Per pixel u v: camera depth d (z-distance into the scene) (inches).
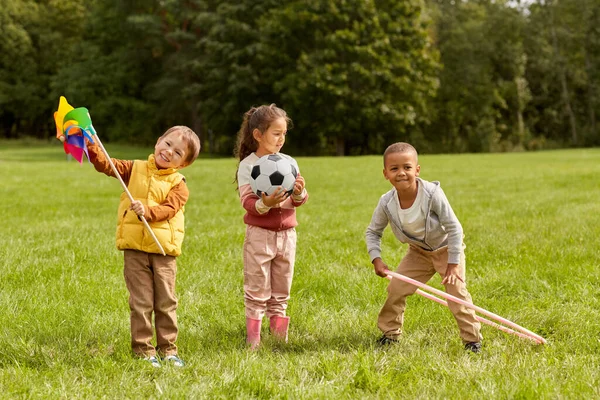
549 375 127.0
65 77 1887.3
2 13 1955.0
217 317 175.6
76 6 2049.7
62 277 211.6
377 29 1514.5
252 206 153.0
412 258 158.4
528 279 212.1
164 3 1684.3
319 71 1461.6
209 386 124.7
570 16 1948.8
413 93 1551.4
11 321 165.8
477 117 1839.3
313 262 241.8
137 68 1856.5
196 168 815.7
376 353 145.3
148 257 143.9
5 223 346.0
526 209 386.6
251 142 159.6
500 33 1860.2
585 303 185.5
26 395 119.6
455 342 154.6
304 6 1517.0
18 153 1316.4
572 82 1968.5
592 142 1902.1
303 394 119.5
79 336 155.9
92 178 669.3
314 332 165.3
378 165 880.9
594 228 303.0
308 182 636.7
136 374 131.3
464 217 359.9
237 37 1583.4
